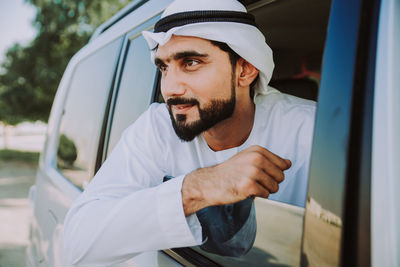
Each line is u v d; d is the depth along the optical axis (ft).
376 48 1.97
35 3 37.83
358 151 1.88
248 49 3.21
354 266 1.81
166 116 4.03
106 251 3.11
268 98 3.90
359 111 1.93
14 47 39.88
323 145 2.00
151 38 3.50
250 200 2.56
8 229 17.11
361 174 1.86
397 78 1.91
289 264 2.23
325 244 1.91
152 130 3.91
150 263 3.57
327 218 1.92
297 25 5.35
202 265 2.91
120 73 5.70
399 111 1.88
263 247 2.41
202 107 3.21
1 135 78.02
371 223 1.79
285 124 3.77
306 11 4.93
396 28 1.97
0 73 40.34
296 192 3.59
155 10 5.01
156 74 4.61
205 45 3.10
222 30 3.06
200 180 2.78
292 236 2.23
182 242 2.95
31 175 32.12
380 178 1.81
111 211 3.09
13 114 42.01
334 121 1.99
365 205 1.82
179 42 3.10
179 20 3.08
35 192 8.80
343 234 1.84
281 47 5.96
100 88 6.32
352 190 1.86
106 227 3.05
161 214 2.87
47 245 6.48
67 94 8.54
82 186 5.78
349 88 1.97
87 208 3.37
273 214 2.38
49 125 9.30
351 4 2.09
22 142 64.23
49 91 39.50
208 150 3.80
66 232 3.47
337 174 1.91
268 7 4.70
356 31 2.03
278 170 2.62
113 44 6.35
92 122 6.23
